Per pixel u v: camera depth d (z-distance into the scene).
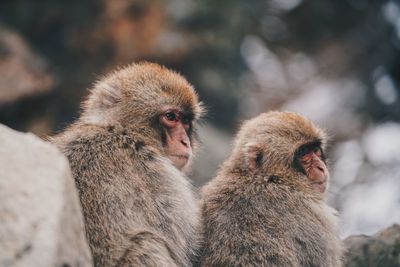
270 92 36.06
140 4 29.97
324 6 35.91
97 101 12.36
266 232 11.82
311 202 12.45
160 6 30.14
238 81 31.94
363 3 35.84
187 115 12.45
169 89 12.33
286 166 12.65
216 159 27.11
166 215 11.15
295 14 36.44
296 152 12.75
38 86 25.78
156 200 11.14
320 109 35.31
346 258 13.24
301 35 36.72
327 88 35.91
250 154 12.68
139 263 10.34
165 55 29.66
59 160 8.14
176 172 11.65
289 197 12.30
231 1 31.91
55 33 29.55
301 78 36.56
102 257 10.44
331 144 33.31
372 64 35.28
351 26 36.16
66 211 7.71
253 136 12.94
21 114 25.58
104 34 29.62
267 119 13.11
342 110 34.91
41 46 29.39
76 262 7.70
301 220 12.14
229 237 11.77
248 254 11.61
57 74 28.81
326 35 36.62
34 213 7.41
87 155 11.16
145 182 11.18
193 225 11.59
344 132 34.09
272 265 11.56
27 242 7.16
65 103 28.56
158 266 10.41
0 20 28.86
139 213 10.88
